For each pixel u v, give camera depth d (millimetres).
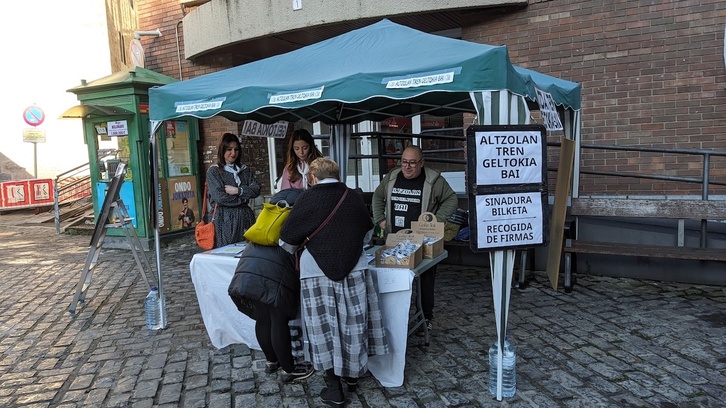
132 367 3746
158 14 9023
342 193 3023
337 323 3000
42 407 3207
